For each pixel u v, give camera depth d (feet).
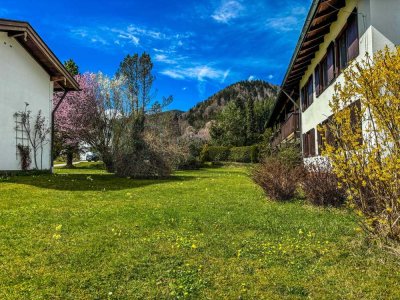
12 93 59.00
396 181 18.44
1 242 22.86
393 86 18.69
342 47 44.34
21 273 17.87
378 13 34.04
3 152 56.59
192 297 15.33
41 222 28.27
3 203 35.83
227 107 230.89
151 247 21.81
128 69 142.82
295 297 15.14
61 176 62.64
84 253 20.75
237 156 165.89
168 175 73.26
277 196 38.65
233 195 44.19
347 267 17.95
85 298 15.39
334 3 41.42
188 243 22.49
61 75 70.44
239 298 15.17
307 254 20.01
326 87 51.75
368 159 19.17
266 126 154.51
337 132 20.80
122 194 44.62
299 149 73.10
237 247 21.83
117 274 17.80
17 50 60.39
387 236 19.38
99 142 94.79
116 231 25.71
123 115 94.07
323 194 34.04
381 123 18.85
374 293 15.11
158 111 123.65
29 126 63.05
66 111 98.22
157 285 16.57
